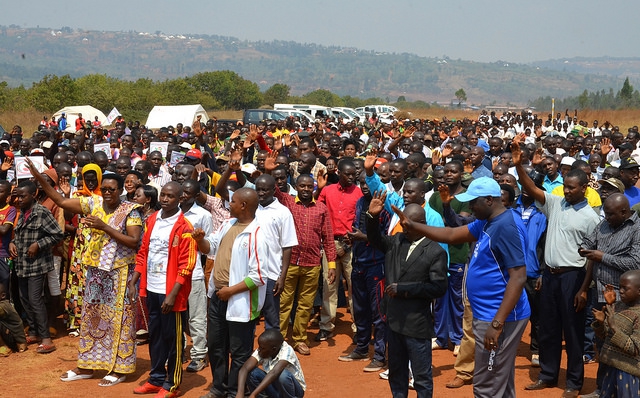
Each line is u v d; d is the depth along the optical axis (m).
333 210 9.16
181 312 7.22
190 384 7.68
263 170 10.80
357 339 8.53
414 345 6.14
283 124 23.19
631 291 5.87
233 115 66.38
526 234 7.59
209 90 86.81
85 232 8.03
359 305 8.41
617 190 8.07
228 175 8.60
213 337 6.94
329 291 9.20
